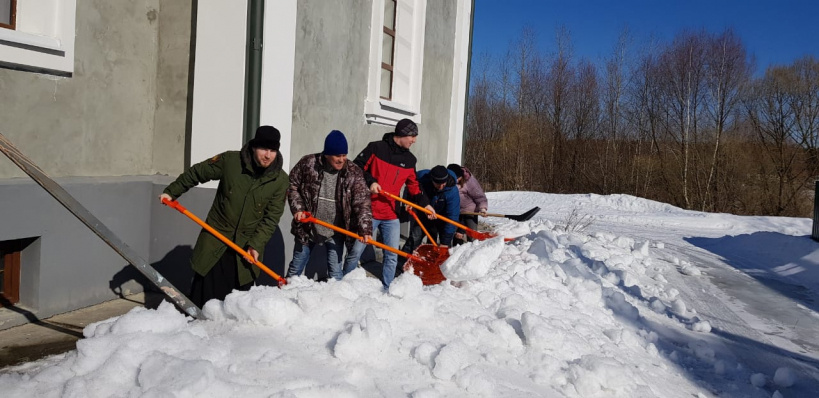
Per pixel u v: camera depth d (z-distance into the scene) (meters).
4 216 5.00
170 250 6.46
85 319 5.43
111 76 6.24
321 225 5.75
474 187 9.60
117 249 4.05
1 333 4.95
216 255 4.99
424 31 10.75
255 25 6.32
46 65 5.48
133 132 6.54
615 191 35.50
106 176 6.23
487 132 40.88
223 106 6.40
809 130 30.34
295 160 7.29
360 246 6.22
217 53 6.41
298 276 5.55
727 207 31.45
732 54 31.95
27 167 3.70
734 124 32.09
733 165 31.59
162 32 6.71
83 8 5.90
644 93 35.00
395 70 10.30
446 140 12.48
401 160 6.81
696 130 32.88
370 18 8.92
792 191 30.47
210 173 5.04
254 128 6.39
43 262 5.35
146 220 6.45
